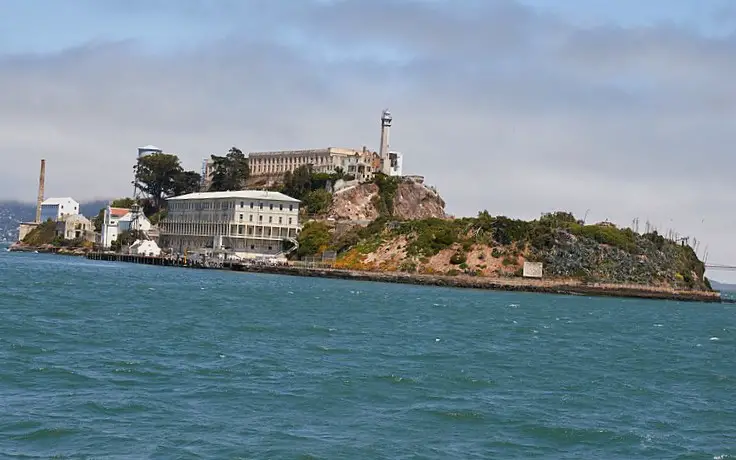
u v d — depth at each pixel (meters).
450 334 109.00
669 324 155.50
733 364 95.88
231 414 56.28
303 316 121.06
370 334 102.94
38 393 59.25
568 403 65.94
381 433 53.56
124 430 51.19
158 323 100.94
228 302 139.00
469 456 49.78
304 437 51.53
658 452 52.84
